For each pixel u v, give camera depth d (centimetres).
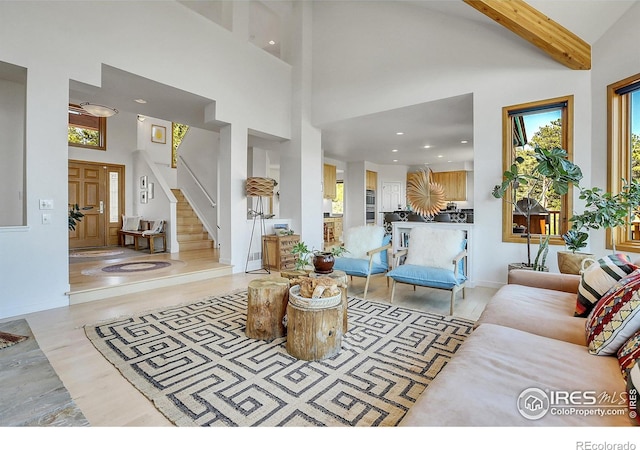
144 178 760
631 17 308
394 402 167
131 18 380
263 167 754
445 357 218
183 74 433
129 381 186
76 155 720
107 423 150
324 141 727
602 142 337
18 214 392
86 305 331
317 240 617
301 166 584
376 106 510
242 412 158
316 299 214
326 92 573
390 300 354
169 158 934
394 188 1071
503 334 154
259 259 552
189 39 440
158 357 217
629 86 313
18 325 272
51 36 319
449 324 281
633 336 126
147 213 747
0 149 380
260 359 215
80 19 339
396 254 373
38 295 312
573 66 351
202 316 300
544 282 241
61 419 152
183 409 160
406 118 543
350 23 539
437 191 518
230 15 504
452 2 404
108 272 445
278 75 574
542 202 382
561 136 370
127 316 297
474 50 417
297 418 154
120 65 370
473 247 421
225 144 508
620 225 312
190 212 770
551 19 323
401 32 481
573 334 160
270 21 636
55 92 321
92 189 750
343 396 172
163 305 334
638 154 322
